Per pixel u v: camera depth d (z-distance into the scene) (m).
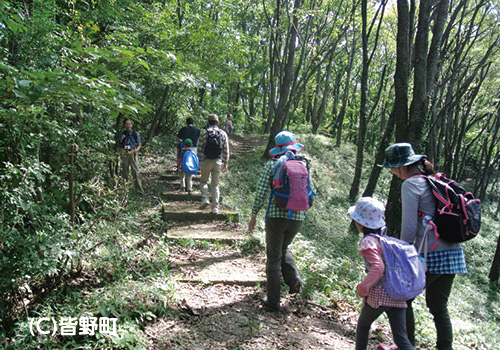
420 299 5.06
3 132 3.06
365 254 2.53
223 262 4.97
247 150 16.52
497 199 24.05
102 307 3.00
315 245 7.11
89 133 4.02
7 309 3.02
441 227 2.78
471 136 21.02
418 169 3.00
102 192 4.41
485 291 10.16
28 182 3.17
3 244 2.91
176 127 16.52
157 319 3.27
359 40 22.12
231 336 3.16
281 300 4.02
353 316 3.86
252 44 16.22
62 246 3.41
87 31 4.97
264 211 8.46
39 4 3.63
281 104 13.80
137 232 5.72
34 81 2.20
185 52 9.98
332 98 28.42
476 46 13.90
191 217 6.86
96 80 2.36
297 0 12.85
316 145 19.56
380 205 2.68
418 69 6.58
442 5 7.21
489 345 4.71
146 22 8.59
